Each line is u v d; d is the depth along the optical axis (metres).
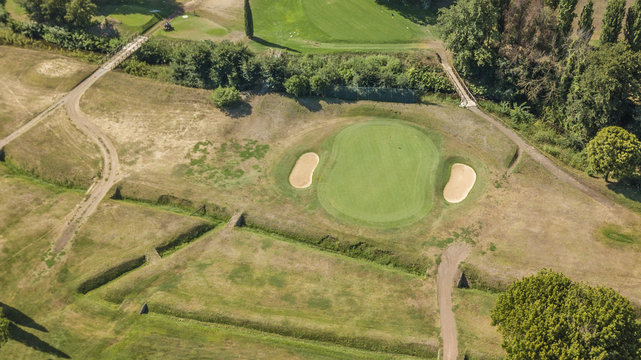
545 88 88.56
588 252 68.06
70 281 66.44
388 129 88.19
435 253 69.38
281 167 81.69
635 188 74.81
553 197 75.38
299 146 85.25
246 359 59.25
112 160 81.50
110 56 99.69
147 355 59.59
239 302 64.56
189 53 92.00
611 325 47.81
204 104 90.69
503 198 75.81
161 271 68.06
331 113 90.81
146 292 65.94
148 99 91.25
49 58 98.56
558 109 88.25
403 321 62.69
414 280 67.31
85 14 102.62
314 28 110.94
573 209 73.50
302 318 62.84
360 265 69.38
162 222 73.25
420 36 106.94
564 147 84.38
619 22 83.88
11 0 113.44
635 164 71.88
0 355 59.47
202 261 69.50
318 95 92.81
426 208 74.94
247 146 84.94
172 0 118.75
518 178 78.50
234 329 62.69
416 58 100.19
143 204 77.12
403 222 73.25
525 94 92.81
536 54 88.69
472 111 90.25
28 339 61.03
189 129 86.81
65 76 94.75
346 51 104.06
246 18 105.12
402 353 60.41
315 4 117.19
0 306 63.69
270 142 85.81
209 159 82.44
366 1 117.12
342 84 94.06
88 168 80.19
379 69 92.69
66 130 85.62
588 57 83.00
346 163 82.25
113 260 68.56
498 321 55.00
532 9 87.62
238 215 74.69
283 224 73.44
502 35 92.88
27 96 91.50
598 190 75.62
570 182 77.19
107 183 78.31
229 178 79.75
